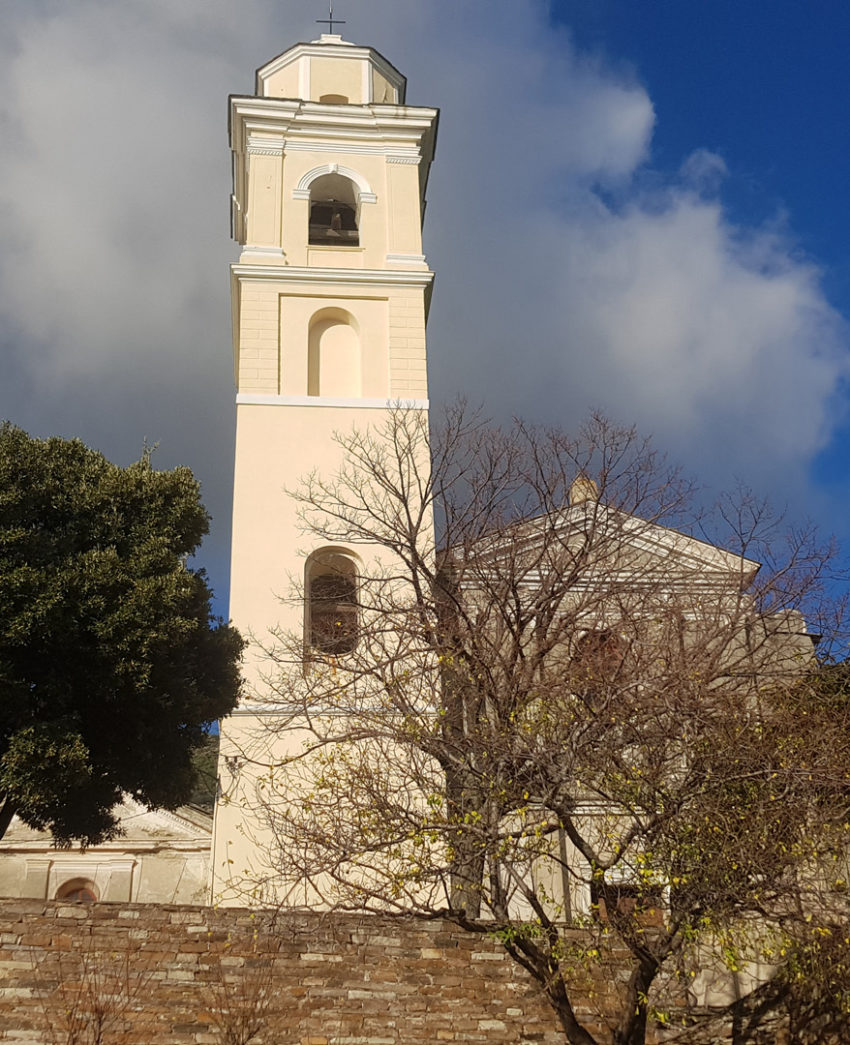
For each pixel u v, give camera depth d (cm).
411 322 2936
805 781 1498
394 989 1462
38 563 1806
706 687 1725
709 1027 1576
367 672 1872
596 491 2212
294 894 1962
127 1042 1345
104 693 1791
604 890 1413
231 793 2211
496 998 1475
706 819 1402
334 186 3188
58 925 1444
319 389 2870
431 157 3312
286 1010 1424
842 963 1413
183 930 1465
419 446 2711
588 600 2027
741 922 1416
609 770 1513
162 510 2000
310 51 3356
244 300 2912
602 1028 1473
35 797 1667
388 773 1653
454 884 1509
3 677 1691
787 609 2011
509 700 1655
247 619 2484
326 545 2592
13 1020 1344
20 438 1938
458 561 2128
